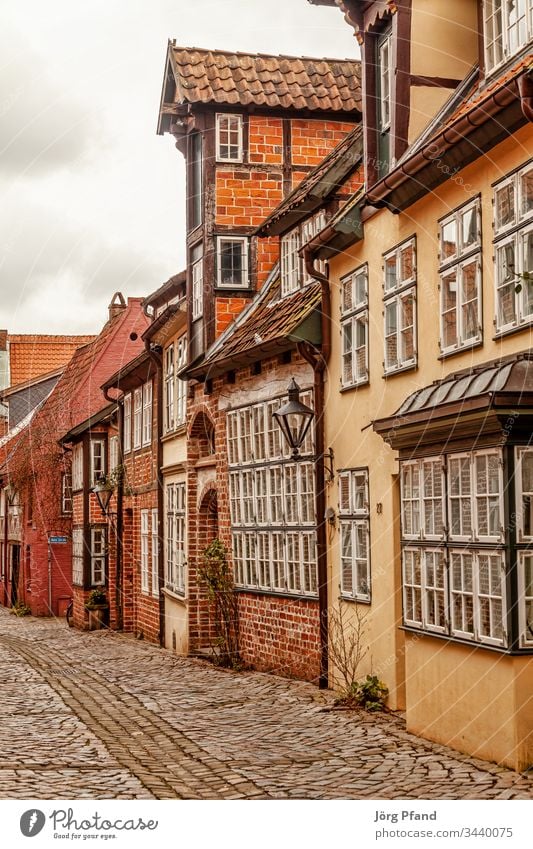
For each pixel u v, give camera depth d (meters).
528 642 9.70
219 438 20.23
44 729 12.85
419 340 12.60
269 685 16.23
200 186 21.42
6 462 45.44
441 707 11.15
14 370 48.91
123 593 31.42
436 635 11.18
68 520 40.66
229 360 18.16
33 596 42.56
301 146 21.41
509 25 11.92
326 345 15.48
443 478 11.04
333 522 15.25
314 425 15.70
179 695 15.93
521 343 10.35
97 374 37.84
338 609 15.09
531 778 9.27
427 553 11.49
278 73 21.45
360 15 14.35
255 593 18.45
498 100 10.07
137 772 10.04
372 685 13.57
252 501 18.45
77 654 24.11
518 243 10.38
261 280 21.17
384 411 13.52
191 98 20.72
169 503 24.92
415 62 13.21
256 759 10.63
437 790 8.95
